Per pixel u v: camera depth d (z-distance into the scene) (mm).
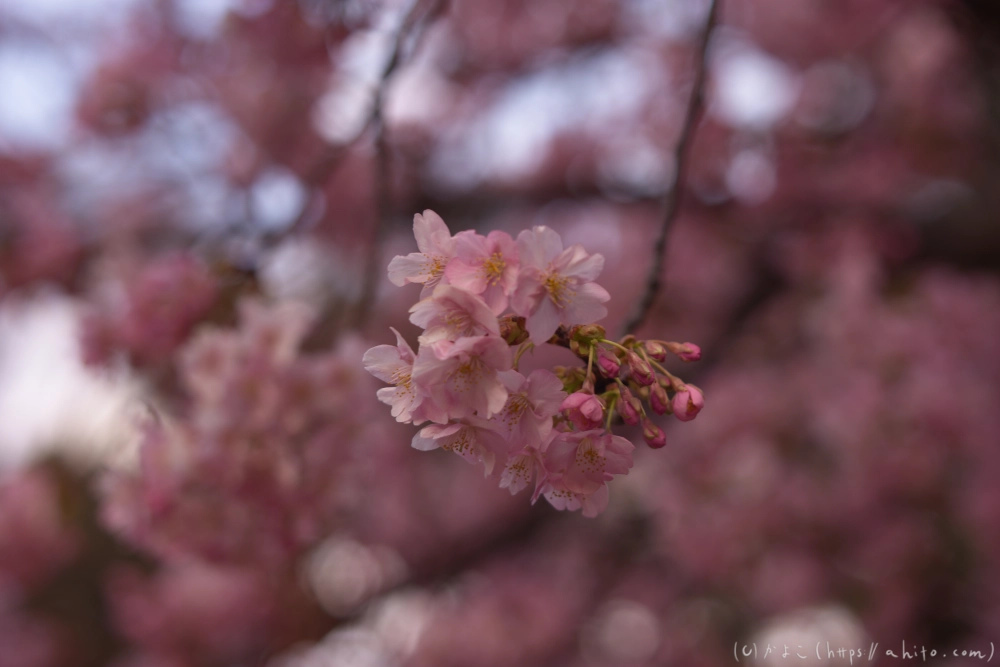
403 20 2219
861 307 4250
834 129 4941
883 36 4586
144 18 4199
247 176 3980
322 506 2172
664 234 1630
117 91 4102
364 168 4949
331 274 4941
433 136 5801
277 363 2135
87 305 2654
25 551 4656
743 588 4664
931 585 4094
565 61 6039
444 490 6301
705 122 5043
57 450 4426
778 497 4586
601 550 6074
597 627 5887
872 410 3994
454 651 5098
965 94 4594
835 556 4480
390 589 5738
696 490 4789
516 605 5512
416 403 957
